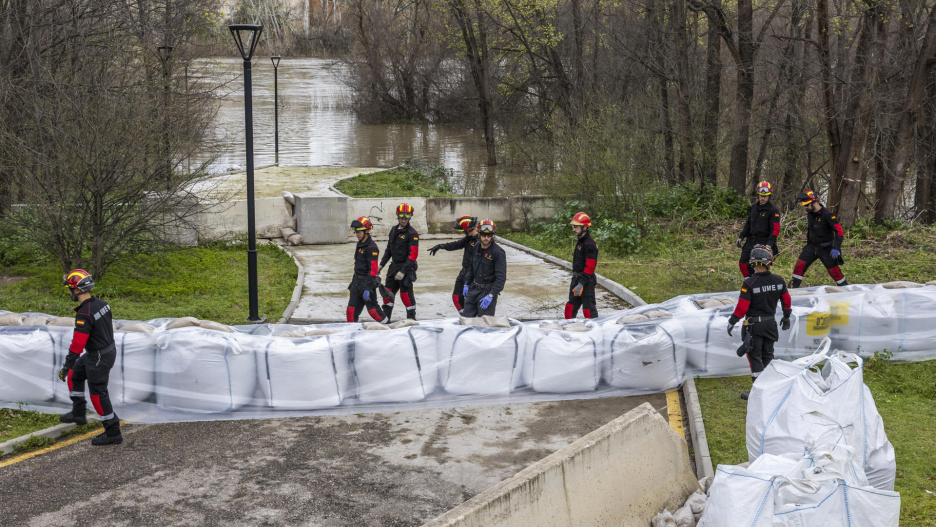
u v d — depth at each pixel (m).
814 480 4.57
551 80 34.03
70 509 5.57
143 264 13.20
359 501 5.77
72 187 11.88
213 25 25.09
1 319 7.59
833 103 17.53
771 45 21.97
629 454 5.10
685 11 21.67
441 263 15.19
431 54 46.84
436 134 46.72
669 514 5.12
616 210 17.59
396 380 7.58
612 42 27.17
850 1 18.36
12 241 13.14
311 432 7.09
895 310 8.56
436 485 6.04
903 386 7.80
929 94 18.59
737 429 6.90
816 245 10.76
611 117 18.94
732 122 22.05
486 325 7.90
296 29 79.88
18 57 13.39
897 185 16.91
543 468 4.48
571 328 8.15
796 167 23.67
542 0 29.97
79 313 6.49
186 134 13.45
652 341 7.99
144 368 7.29
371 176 27.73
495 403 7.77
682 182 21.16
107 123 11.81
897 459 6.13
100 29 14.54
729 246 15.62
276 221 17.66
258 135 42.53
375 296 9.62
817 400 5.35
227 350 7.32
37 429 7.00
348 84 51.50
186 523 5.39
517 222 19.27
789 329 8.41
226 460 6.46
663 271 13.97
